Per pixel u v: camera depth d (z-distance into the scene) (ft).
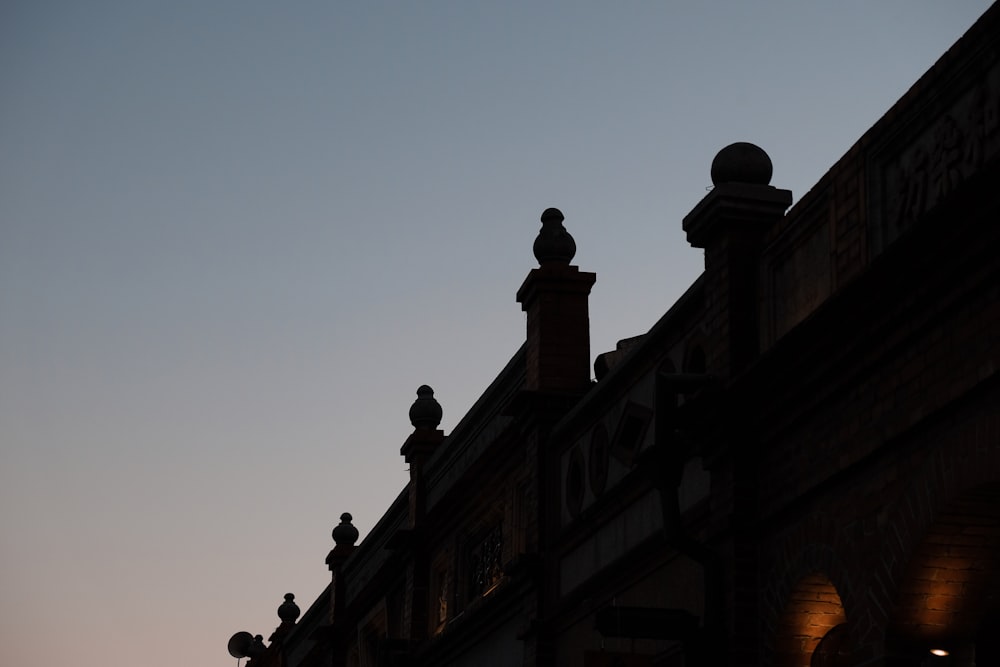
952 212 35.24
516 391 76.59
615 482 61.26
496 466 77.61
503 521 77.97
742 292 49.34
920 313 37.96
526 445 72.13
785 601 45.03
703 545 49.37
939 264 36.58
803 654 45.37
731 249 49.67
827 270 44.52
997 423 34.71
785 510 45.50
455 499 84.89
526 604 69.87
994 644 38.83
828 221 44.37
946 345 36.94
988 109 36.01
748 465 47.75
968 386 35.65
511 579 71.36
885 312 39.29
